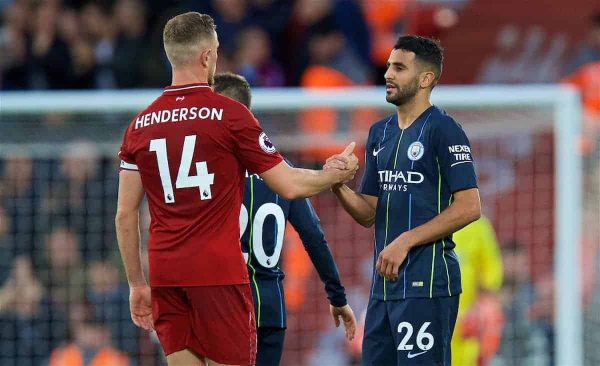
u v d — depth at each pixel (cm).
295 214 2139
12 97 3031
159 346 3122
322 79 3931
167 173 1833
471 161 1953
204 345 1852
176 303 1861
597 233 3238
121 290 3153
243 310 1859
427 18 4094
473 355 3009
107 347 3133
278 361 2153
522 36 3906
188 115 1833
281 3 4066
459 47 3941
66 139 3152
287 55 4038
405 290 1961
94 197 3195
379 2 4119
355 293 3219
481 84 3894
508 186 3195
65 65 3888
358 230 3238
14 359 3131
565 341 2958
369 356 2019
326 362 3186
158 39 3925
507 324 3089
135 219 1902
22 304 3148
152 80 3862
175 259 1836
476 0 3972
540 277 3158
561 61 3850
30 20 3928
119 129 3136
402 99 1978
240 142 1830
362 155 3158
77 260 3178
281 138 3136
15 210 3186
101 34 3919
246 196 2097
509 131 3180
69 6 3947
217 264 1828
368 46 4066
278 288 2134
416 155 1961
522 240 3183
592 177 3241
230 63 3903
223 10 3994
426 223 1933
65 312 3150
